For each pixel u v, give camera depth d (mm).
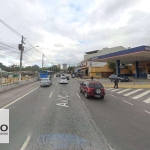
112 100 12930
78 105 10648
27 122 6816
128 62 46875
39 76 44906
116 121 7188
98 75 50875
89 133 5648
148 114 8555
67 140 5020
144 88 22578
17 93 16516
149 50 25453
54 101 11953
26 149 4402
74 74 67625
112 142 4938
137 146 4699
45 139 5070
